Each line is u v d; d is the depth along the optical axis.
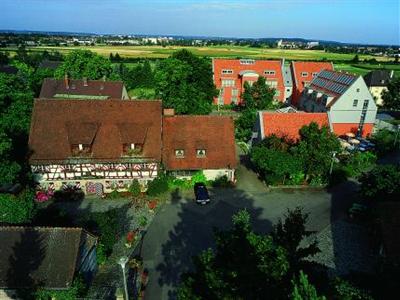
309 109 71.75
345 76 65.19
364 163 51.62
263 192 42.34
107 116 41.38
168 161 41.66
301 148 41.38
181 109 58.97
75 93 64.56
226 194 41.50
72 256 24.80
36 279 24.02
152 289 27.27
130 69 123.38
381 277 24.25
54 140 39.81
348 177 47.22
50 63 100.19
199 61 73.38
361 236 34.44
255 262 16.77
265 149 42.00
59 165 39.28
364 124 63.19
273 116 49.62
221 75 83.88
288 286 16.00
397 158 55.81
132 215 37.00
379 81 99.69
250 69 85.31
